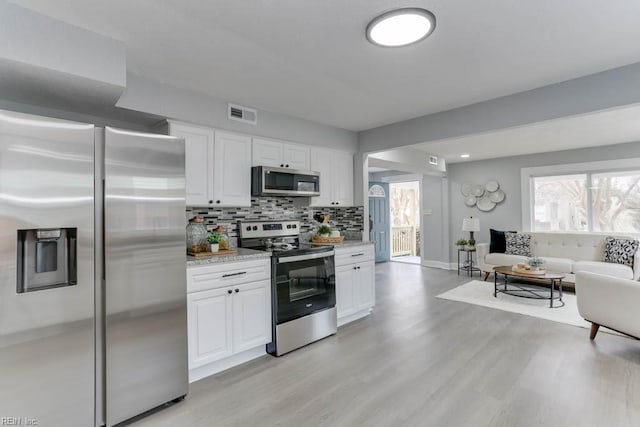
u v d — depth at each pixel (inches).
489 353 109.8
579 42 81.7
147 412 80.0
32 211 63.8
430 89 111.5
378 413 77.9
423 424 73.5
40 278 68.2
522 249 216.7
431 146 205.6
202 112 112.0
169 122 106.5
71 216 68.4
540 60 91.3
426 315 151.4
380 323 141.1
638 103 92.7
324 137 152.6
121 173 75.0
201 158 113.2
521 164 237.9
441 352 111.2
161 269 81.7
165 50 83.4
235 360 104.5
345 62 91.3
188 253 105.4
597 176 209.0
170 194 83.5
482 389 87.6
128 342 76.3
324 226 150.8
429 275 246.2
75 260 69.8
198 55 86.2
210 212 125.2
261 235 134.6
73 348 69.2
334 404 81.9
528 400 82.1
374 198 309.7
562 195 223.6
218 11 67.5
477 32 76.7
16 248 62.3
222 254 105.7
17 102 89.6
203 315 94.7
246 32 75.7
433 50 85.1
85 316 70.7
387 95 116.6
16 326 62.6
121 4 64.6
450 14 69.6
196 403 83.7
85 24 71.6
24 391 63.6
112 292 73.9
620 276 168.7
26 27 65.9
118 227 74.6
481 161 258.4
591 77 100.3
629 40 80.9
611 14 69.9
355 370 99.4
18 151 62.4
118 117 104.1
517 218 240.5
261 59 89.0
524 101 113.6
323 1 64.8
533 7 67.4
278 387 90.6
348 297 140.6
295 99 119.6
